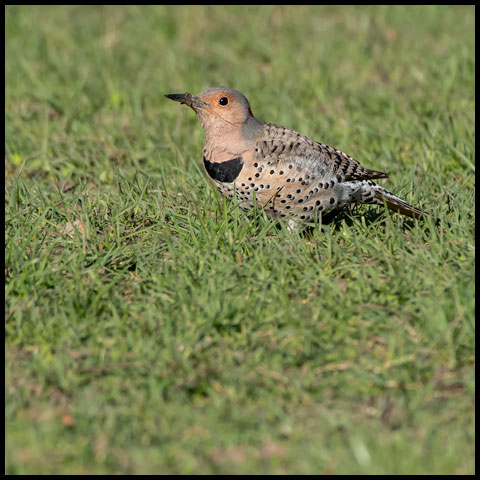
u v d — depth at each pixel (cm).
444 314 948
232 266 1042
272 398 857
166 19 2309
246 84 1875
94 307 982
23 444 799
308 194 1135
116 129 1628
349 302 985
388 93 1775
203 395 870
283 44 2145
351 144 1532
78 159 1489
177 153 1488
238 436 808
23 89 1841
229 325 952
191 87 1870
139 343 923
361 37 2159
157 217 1216
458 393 866
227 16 2388
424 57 2020
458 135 1516
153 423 823
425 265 1055
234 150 1120
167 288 1032
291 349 931
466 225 1157
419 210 1177
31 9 2458
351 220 1218
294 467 771
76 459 778
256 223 1168
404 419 823
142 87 1870
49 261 1095
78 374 889
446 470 756
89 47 2153
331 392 870
